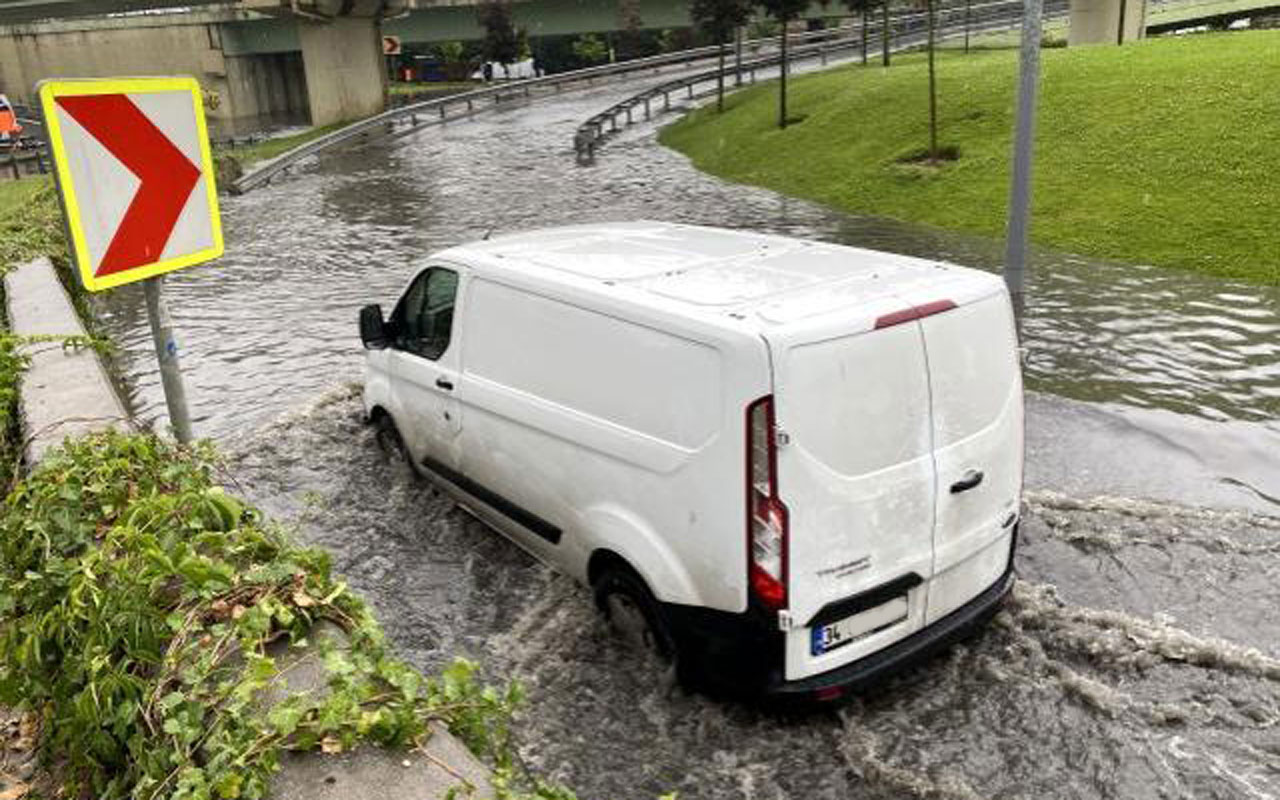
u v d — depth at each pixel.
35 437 4.67
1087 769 3.97
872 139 23.53
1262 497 6.35
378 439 7.29
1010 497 4.60
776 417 3.76
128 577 2.87
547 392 5.04
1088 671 4.62
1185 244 13.60
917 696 4.44
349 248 18.78
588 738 4.23
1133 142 17.73
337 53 53.50
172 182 3.65
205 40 75.56
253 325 12.69
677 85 40.97
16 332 7.43
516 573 5.71
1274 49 20.73
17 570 3.52
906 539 4.14
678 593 4.27
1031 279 12.70
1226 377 8.67
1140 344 9.73
